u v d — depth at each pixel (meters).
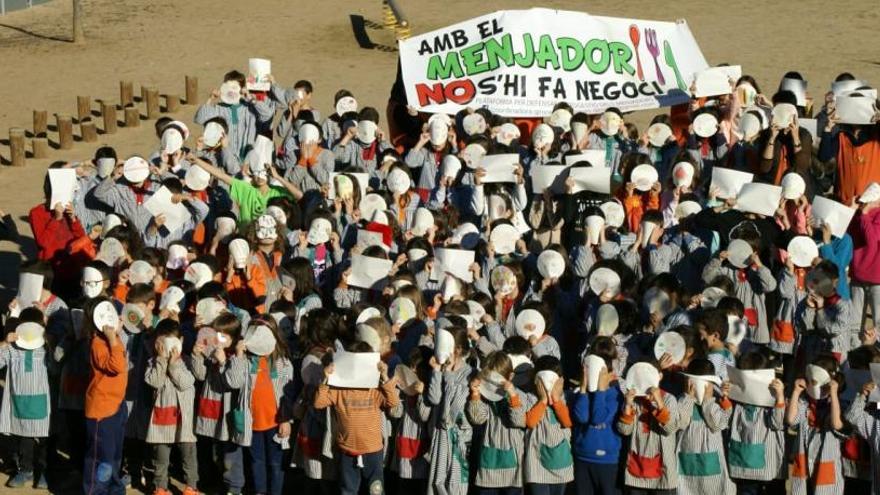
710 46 33.75
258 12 39.34
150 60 34.28
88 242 16.48
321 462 12.93
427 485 12.81
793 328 14.78
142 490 14.02
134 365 13.80
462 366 12.60
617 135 19.30
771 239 15.42
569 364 15.05
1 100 31.00
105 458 13.14
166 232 16.52
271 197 17.00
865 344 13.67
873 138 18.28
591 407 12.43
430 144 18.86
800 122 19.36
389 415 12.88
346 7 39.72
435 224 16.38
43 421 13.66
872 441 12.20
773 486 12.98
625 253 15.66
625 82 20.89
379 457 12.70
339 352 12.41
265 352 13.04
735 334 13.52
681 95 20.81
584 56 20.83
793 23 35.75
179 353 13.18
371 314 13.02
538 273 15.12
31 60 34.34
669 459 12.35
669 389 12.57
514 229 15.33
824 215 15.52
